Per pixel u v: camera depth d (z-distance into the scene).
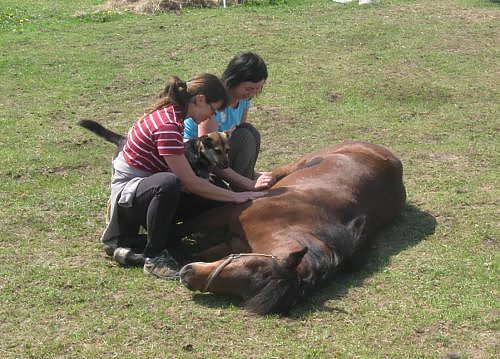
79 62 10.59
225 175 5.40
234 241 5.05
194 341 4.27
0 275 4.98
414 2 14.65
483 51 11.40
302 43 11.61
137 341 4.26
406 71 10.42
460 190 6.67
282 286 4.48
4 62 10.50
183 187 5.22
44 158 7.19
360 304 4.72
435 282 5.04
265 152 7.62
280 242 4.79
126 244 5.33
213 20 13.09
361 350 4.20
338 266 4.90
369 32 12.21
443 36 12.09
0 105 8.84
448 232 5.85
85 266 5.16
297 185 5.29
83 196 6.34
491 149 7.78
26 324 4.42
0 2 16.33
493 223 6.01
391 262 5.34
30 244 5.47
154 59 10.79
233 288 4.58
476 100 9.43
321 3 14.70
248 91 5.57
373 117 8.74
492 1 14.74
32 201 6.21
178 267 5.07
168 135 4.97
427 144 7.91
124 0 14.91
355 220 5.05
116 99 9.18
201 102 5.08
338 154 5.71
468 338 4.38
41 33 12.41
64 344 4.20
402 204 5.98
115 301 4.69
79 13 14.31
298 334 4.36
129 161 5.12
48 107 8.81
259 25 12.66
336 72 10.31
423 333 4.43
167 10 14.24
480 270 5.21
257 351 4.18
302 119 8.63
